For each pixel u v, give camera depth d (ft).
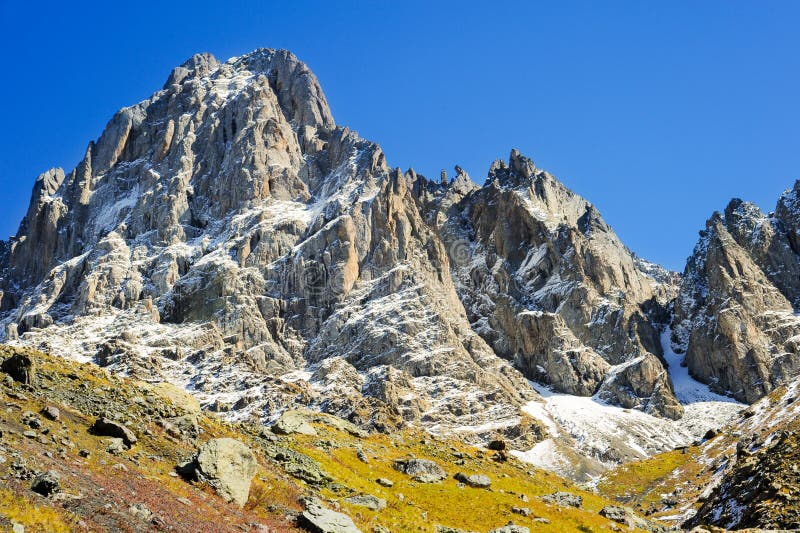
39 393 265.13
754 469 407.23
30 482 182.50
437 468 377.09
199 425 299.99
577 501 371.97
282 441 351.25
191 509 214.28
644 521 361.51
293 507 255.09
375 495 310.65
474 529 296.30
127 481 213.87
